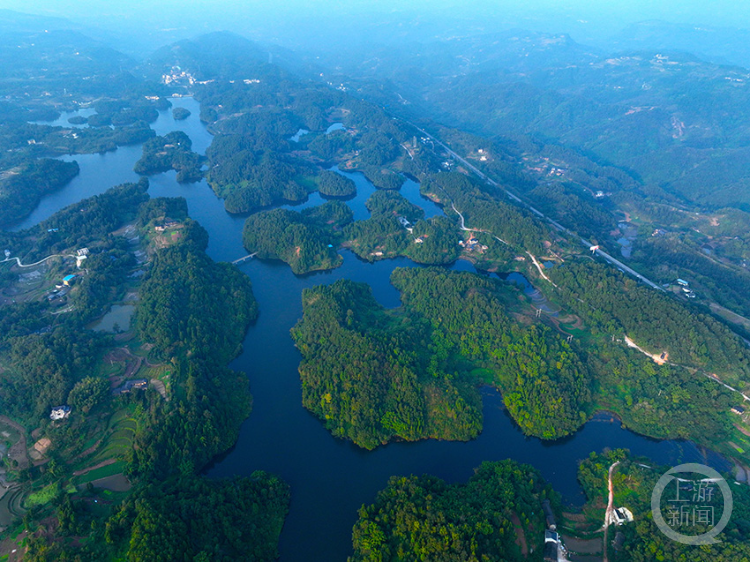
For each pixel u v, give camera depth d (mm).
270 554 135625
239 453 171375
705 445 173500
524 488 145375
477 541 122938
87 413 169500
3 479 151125
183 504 133875
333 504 152625
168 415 165375
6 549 127438
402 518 134000
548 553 132750
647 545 130375
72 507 132625
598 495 152375
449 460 169375
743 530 129375
